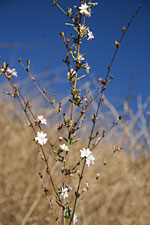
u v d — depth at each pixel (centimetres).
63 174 158
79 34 160
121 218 410
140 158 457
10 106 493
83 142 422
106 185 429
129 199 436
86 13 159
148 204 414
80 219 386
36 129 423
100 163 437
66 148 156
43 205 379
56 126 389
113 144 448
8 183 408
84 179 389
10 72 152
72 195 377
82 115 158
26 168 418
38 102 421
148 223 394
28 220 360
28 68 159
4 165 424
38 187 387
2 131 458
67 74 162
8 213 379
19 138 459
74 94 158
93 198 408
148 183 435
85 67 160
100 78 159
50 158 404
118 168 460
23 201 383
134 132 444
